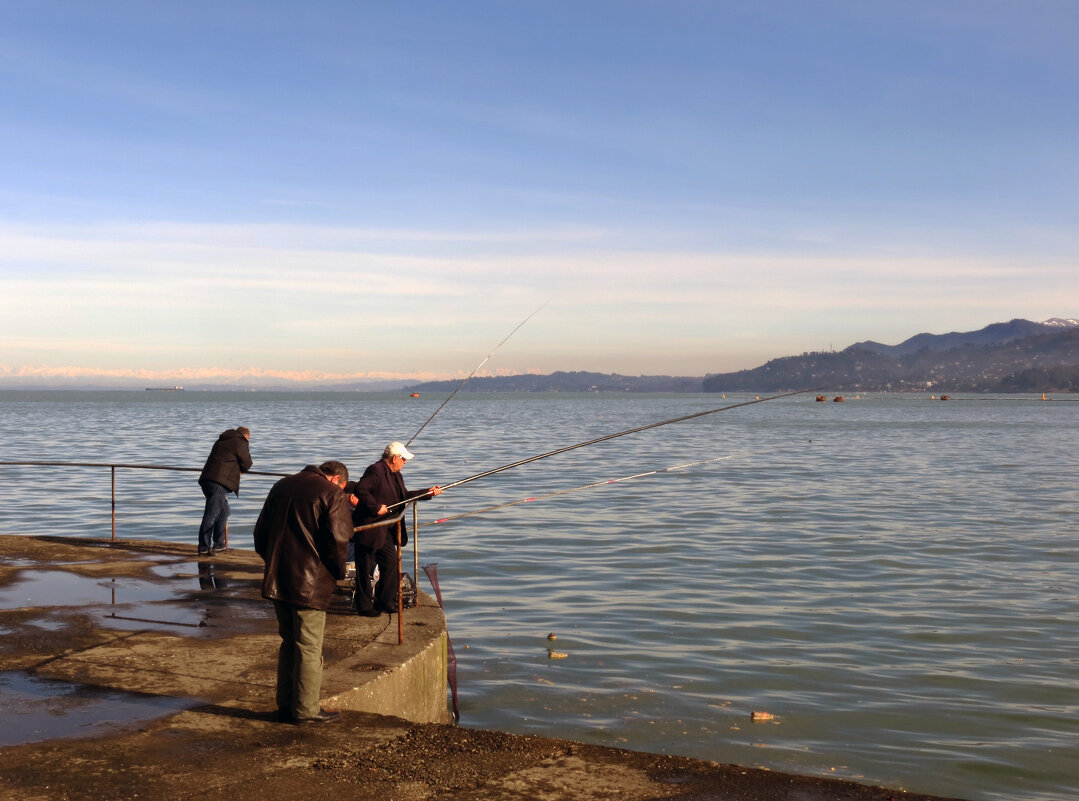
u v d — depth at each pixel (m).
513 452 39.41
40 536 11.78
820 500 23.05
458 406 146.12
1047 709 8.00
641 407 142.00
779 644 9.95
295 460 34.09
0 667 6.21
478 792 4.32
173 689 5.79
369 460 34.56
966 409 136.12
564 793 4.32
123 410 111.06
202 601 8.23
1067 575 13.71
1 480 26.52
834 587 12.85
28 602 8.16
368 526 7.14
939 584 13.07
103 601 8.21
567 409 127.56
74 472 29.00
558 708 7.89
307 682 5.22
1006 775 6.64
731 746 7.09
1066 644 10.00
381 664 6.27
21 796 4.14
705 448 44.94
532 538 16.89
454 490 24.92
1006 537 17.28
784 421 88.00
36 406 132.50
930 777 6.60
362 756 4.75
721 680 8.72
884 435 60.31
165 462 32.34
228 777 4.42
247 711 5.41
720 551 15.66
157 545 11.18
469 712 7.78
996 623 10.86
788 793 4.36
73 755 4.67
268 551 5.32
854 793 4.37
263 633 7.15
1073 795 6.36
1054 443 50.84
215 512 10.48
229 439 10.68
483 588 12.71
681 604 11.78
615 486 26.23
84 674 6.07
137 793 4.20
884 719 7.72
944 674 8.94
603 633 10.34
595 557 15.04
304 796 4.21
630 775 4.56
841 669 9.08
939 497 23.88
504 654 9.48
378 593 7.71
